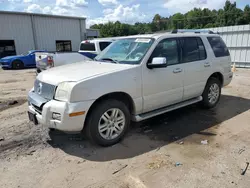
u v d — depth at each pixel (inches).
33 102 137.2
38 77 149.1
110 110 138.7
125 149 137.6
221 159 123.6
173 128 169.6
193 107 221.0
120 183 104.6
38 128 171.0
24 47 784.9
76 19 912.3
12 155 131.9
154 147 139.6
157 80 157.6
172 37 171.2
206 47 198.5
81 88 123.2
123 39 181.9
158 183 103.8
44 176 111.5
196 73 186.9
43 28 822.5
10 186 104.3
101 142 137.5
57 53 334.0
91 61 175.2
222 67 214.2
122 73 139.3
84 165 120.5
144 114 159.0
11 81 399.2
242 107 219.3
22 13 758.5
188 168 115.3
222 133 158.9
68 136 156.8
